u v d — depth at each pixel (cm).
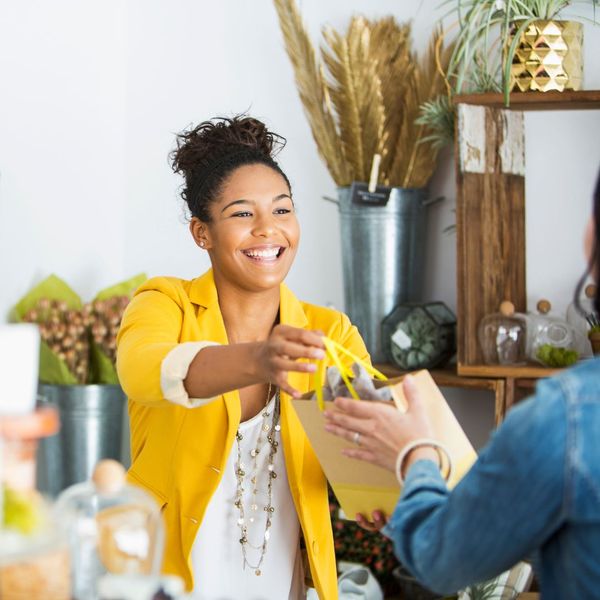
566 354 314
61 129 423
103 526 144
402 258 353
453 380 324
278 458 239
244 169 239
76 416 378
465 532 143
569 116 345
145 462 239
